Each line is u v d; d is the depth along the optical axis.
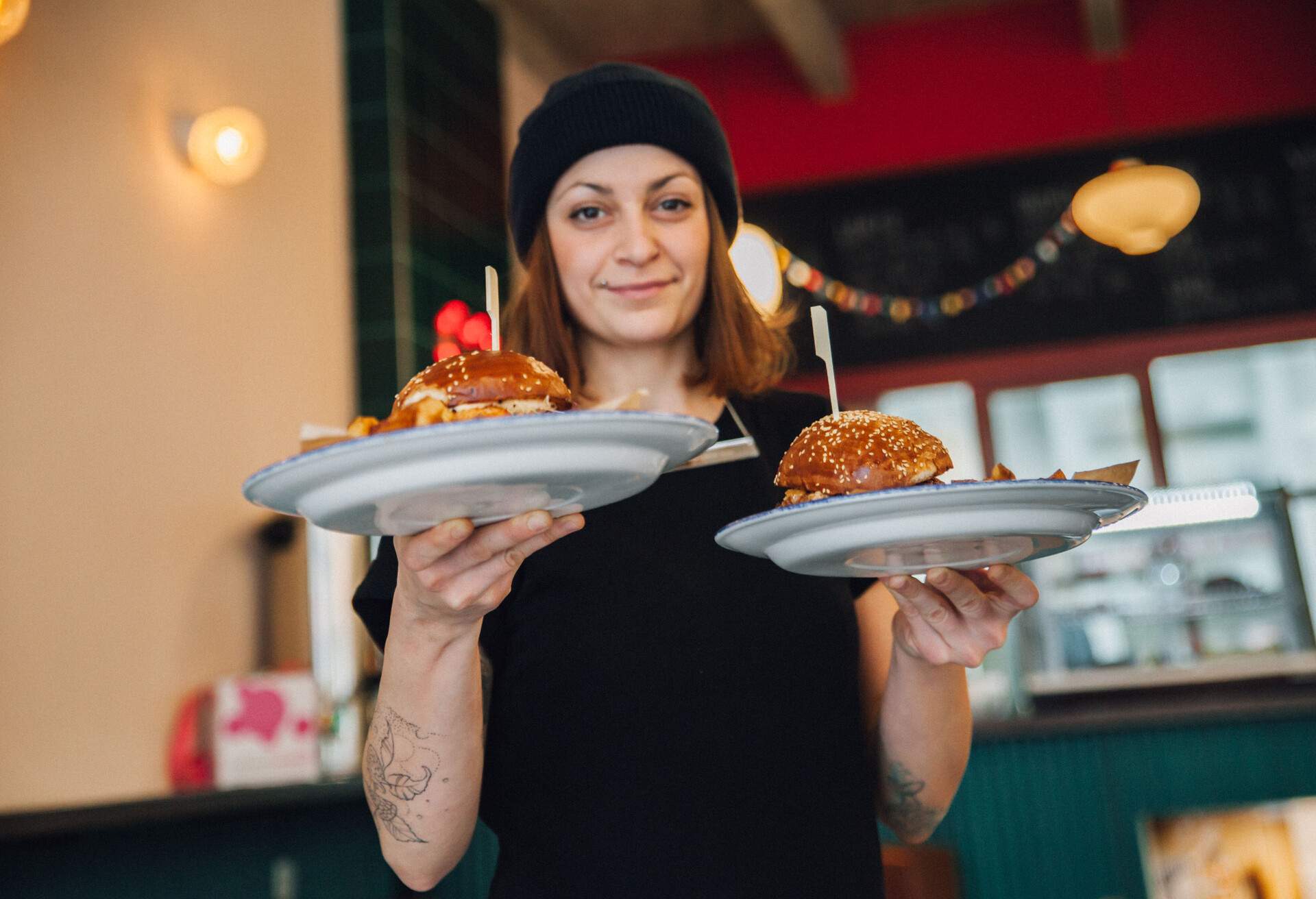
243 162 3.27
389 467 0.66
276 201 3.67
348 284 4.00
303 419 3.66
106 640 2.79
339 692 3.19
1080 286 5.29
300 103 3.87
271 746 2.83
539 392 0.80
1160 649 4.49
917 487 0.77
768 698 1.05
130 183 3.04
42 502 2.65
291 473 0.68
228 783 2.77
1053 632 4.27
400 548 0.73
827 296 5.49
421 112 4.30
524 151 1.22
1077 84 5.51
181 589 3.05
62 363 2.74
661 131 1.16
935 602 0.89
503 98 5.05
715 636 1.05
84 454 2.79
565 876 1.00
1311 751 2.76
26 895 2.07
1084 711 3.64
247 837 2.60
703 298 1.28
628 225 1.16
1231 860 2.76
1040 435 5.48
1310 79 5.27
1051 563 4.44
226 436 3.30
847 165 5.68
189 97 3.32
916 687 1.07
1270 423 5.34
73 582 2.71
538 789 1.03
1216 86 5.36
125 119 3.05
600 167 1.17
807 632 1.08
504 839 1.06
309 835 2.82
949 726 1.08
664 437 0.71
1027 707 3.62
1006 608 0.90
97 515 2.80
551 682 1.04
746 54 5.84
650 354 1.24
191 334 3.21
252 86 3.62
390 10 4.17
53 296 2.74
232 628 3.22
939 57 5.69
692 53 5.89
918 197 5.52
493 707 1.08
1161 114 5.40
